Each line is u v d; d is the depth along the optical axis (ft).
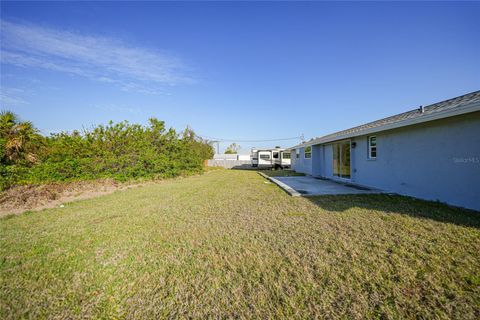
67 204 23.63
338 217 16.88
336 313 7.03
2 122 29.04
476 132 17.75
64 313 7.32
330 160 45.75
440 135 20.74
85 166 35.78
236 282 8.79
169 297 8.00
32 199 24.43
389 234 13.12
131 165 42.39
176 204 22.86
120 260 10.77
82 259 10.95
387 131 27.84
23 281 9.14
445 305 7.19
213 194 28.66
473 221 15.02
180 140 56.13
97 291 8.44
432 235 12.74
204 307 7.47
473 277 8.58
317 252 11.09
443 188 20.52
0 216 19.16
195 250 11.69
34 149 31.32
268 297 7.86
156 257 11.00
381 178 29.09
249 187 35.06
